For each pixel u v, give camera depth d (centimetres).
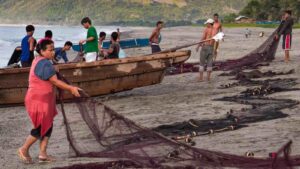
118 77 1505
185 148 795
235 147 861
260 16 13075
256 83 1666
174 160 779
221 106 1277
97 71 1472
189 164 762
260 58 2230
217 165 748
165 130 1017
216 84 1738
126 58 1504
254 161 745
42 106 819
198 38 5728
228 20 13862
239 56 2947
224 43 4331
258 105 1248
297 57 2469
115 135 848
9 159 877
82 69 1448
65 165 811
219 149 848
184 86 1739
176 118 1159
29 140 837
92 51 1545
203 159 768
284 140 897
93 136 944
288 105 1225
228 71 2103
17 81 1402
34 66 813
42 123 826
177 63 1575
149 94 1593
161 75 1575
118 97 1553
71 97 1292
